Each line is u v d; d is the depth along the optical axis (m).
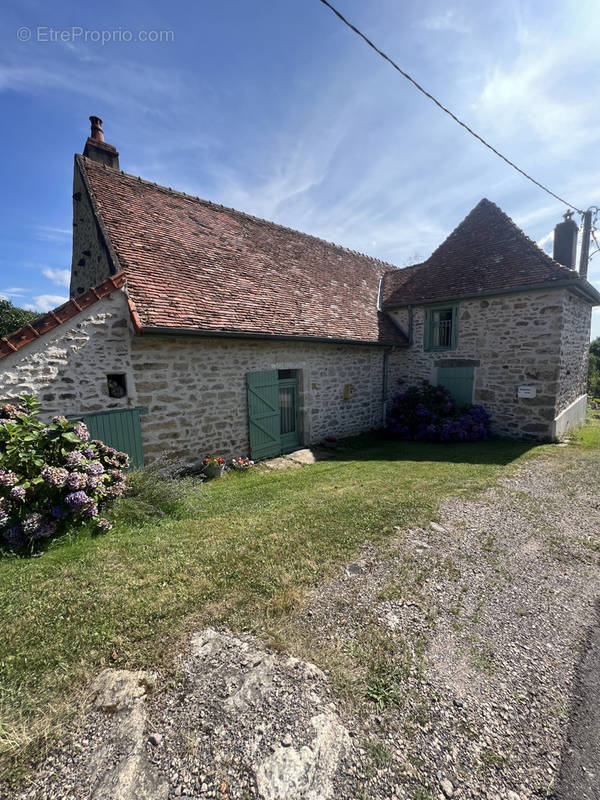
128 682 2.18
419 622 2.74
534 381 9.04
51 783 1.68
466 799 1.67
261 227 10.59
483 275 9.88
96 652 2.38
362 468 6.96
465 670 2.35
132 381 5.84
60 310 5.12
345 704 2.09
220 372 6.98
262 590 3.04
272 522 4.33
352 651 2.45
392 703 2.11
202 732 1.91
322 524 4.25
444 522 4.35
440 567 3.44
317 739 1.89
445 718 2.04
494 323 9.60
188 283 6.89
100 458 4.59
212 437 6.94
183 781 1.70
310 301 9.20
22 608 2.78
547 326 8.78
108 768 1.74
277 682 2.21
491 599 3.04
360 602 2.93
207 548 3.70
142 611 2.75
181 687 2.16
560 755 1.88
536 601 3.05
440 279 10.88
